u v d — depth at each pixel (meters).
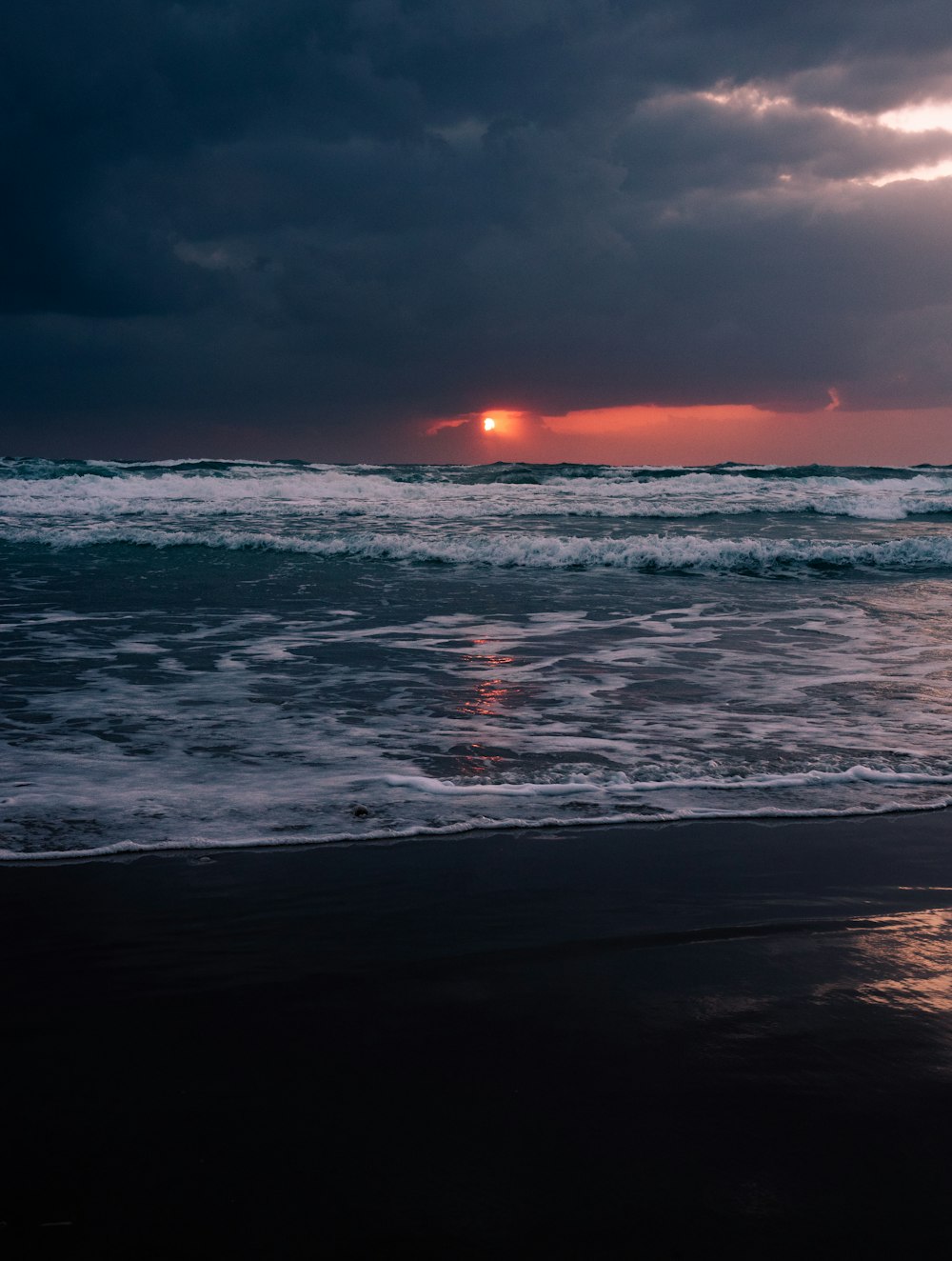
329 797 4.44
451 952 2.91
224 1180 1.85
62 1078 2.21
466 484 29.98
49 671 7.30
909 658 7.93
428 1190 1.82
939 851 3.83
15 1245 1.67
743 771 4.89
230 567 14.08
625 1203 1.79
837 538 17.33
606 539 15.65
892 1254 1.67
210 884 3.45
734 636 8.96
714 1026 2.46
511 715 6.06
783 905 3.29
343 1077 2.22
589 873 3.58
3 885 3.42
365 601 11.06
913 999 2.61
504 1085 2.19
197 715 6.02
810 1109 2.10
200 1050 2.34
